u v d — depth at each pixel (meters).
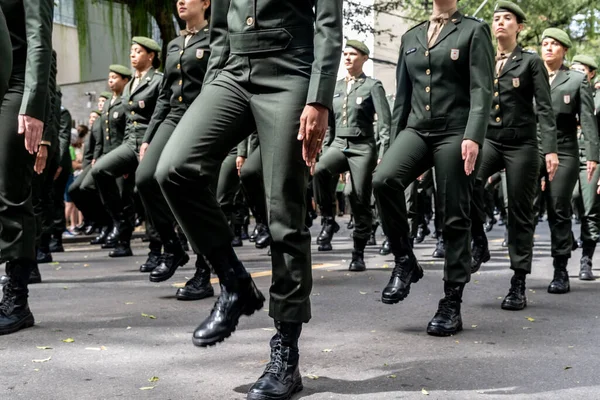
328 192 9.10
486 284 6.88
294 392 3.34
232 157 7.88
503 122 5.69
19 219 4.54
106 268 8.00
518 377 3.67
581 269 7.40
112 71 10.01
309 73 3.24
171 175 3.12
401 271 4.92
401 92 4.88
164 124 5.95
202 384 3.47
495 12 5.73
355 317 5.14
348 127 8.03
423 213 11.77
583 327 4.91
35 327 4.66
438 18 4.73
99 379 3.54
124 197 9.32
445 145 4.64
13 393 3.31
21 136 4.46
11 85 4.47
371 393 3.36
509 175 5.66
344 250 10.22
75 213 14.06
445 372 3.74
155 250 7.60
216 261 3.29
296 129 3.19
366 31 21.17
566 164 6.59
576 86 6.69
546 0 21.61
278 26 3.21
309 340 4.42
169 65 5.87
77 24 14.64
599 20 22.16
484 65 4.54
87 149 11.41
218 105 3.21
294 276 3.26
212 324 3.28
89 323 4.80
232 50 3.28
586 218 7.36
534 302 5.94
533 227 5.70
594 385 3.55
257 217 7.34
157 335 4.46
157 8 14.34
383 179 4.70
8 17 4.36
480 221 6.93
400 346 4.28
